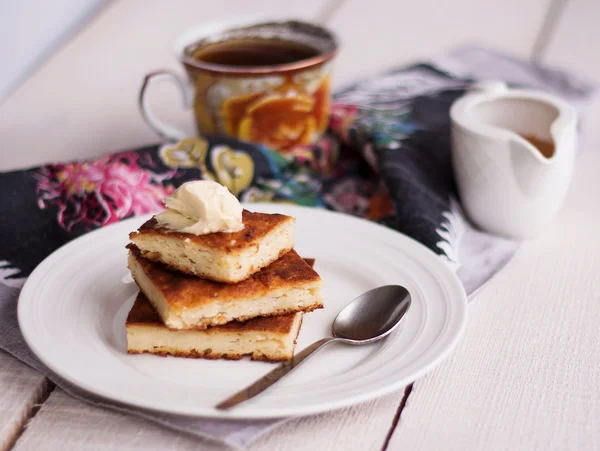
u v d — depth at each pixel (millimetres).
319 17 922
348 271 538
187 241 484
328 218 571
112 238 550
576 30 903
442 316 489
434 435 445
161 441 444
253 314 486
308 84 630
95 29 863
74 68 801
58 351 459
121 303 514
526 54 854
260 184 633
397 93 730
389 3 971
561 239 589
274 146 654
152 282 487
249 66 643
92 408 461
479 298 534
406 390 470
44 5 911
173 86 783
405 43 872
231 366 474
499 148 556
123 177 595
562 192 573
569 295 536
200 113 648
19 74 926
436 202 595
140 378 449
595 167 667
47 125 719
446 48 859
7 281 538
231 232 491
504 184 566
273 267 501
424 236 566
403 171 606
